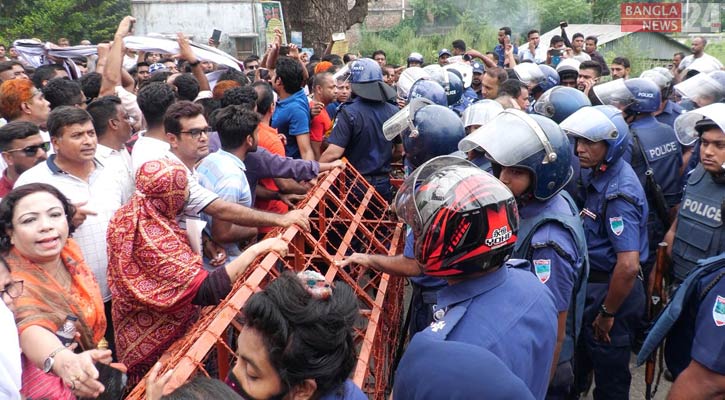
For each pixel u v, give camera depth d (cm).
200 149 333
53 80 481
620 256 318
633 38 1967
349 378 168
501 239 174
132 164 350
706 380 220
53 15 2270
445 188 175
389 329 331
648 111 455
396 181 511
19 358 194
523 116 255
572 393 369
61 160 322
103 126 359
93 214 276
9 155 352
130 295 248
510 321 171
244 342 148
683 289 246
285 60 513
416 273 263
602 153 324
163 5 1495
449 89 595
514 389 134
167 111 330
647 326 359
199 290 244
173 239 250
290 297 145
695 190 347
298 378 145
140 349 254
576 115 329
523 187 249
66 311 233
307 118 522
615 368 344
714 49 2220
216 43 1226
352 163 493
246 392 149
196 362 167
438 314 182
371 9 3222
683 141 403
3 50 1120
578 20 3306
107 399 212
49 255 234
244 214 273
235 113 342
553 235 246
